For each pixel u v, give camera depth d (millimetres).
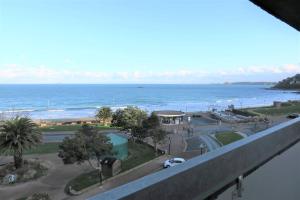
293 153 4168
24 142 44938
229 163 2584
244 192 2816
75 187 34000
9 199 33500
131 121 60844
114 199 1592
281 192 3590
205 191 2277
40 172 42188
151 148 57000
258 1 3496
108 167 36562
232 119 98000
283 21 4492
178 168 2104
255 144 3043
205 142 61000
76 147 41219
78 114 150375
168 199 1925
